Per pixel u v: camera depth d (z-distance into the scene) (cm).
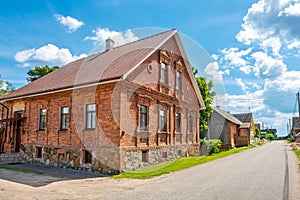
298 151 2109
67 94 1217
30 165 1253
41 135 1306
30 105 1392
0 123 1503
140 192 655
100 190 693
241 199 572
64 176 956
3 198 589
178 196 603
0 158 1286
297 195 605
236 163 1286
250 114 4350
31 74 2530
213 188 687
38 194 643
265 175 895
